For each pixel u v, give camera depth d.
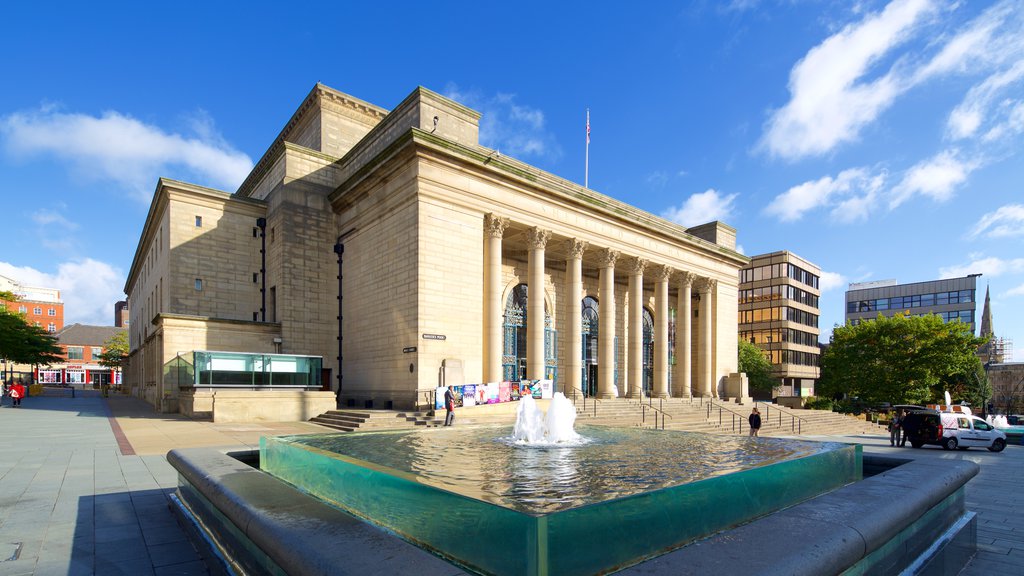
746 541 3.63
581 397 33.19
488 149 33.34
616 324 45.28
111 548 7.41
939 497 6.21
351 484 5.55
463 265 29.48
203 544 6.87
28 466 13.59
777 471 5.80
